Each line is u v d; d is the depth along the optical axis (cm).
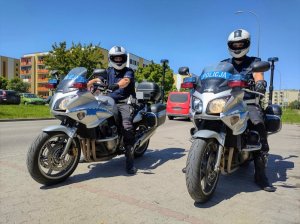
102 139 488
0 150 719
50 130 427
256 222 350
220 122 418
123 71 575
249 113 459
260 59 511
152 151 745
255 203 409
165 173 540
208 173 405
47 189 438
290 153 770
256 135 455
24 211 362
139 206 384
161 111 629
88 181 480
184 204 396
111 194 424
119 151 533
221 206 394
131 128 534
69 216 351
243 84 391
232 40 495
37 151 425
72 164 478
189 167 377
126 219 347
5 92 3206
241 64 516
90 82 524
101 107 482
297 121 2116
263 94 467
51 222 336
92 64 3503
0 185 450
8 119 1641
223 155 420
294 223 352
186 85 435
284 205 404
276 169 598
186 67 479
